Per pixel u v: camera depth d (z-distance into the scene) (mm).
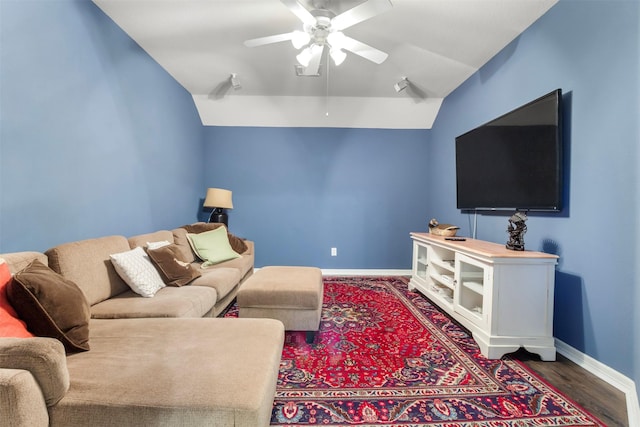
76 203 2062
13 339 944
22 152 1671
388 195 4531
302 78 3520
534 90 2383
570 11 2035
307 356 2012
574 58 2006
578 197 1971
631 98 1645
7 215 1595
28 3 1685
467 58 2984
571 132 2031
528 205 2338
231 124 4430
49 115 1838
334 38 2082
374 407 1494
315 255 4527
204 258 3160
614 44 1735
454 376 1780
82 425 915
